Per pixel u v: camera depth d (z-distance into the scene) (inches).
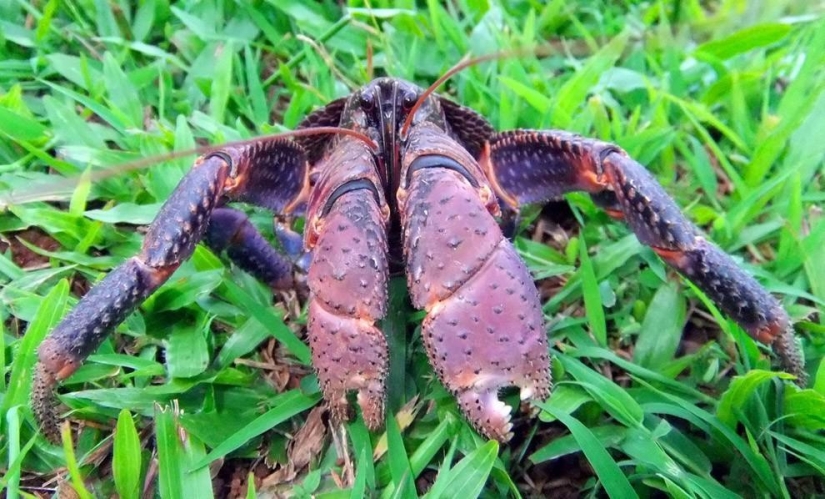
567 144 11.4
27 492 10.7
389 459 10.3
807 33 18.7
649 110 17.6
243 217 13.0
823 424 10.6
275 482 10.9
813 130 15.8
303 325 13.1
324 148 14.0
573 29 20.6
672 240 10.3
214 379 11.5
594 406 11.3
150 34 19.7
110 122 16.2
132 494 10.2
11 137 15.5
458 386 8.8
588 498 10.5
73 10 18.8
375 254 9.4
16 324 12.8
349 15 18.6
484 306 8.8
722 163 15.5
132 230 14.8
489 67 18.4
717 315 12.3
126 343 12.7
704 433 11.5
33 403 10.2
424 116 12.1
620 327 13.1
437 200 9.3
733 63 19.0
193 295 12.6
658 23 20.4
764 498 10.4
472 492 9.5
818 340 12.4
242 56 19.3
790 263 13.8
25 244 13.8
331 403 9.6
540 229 15.4
